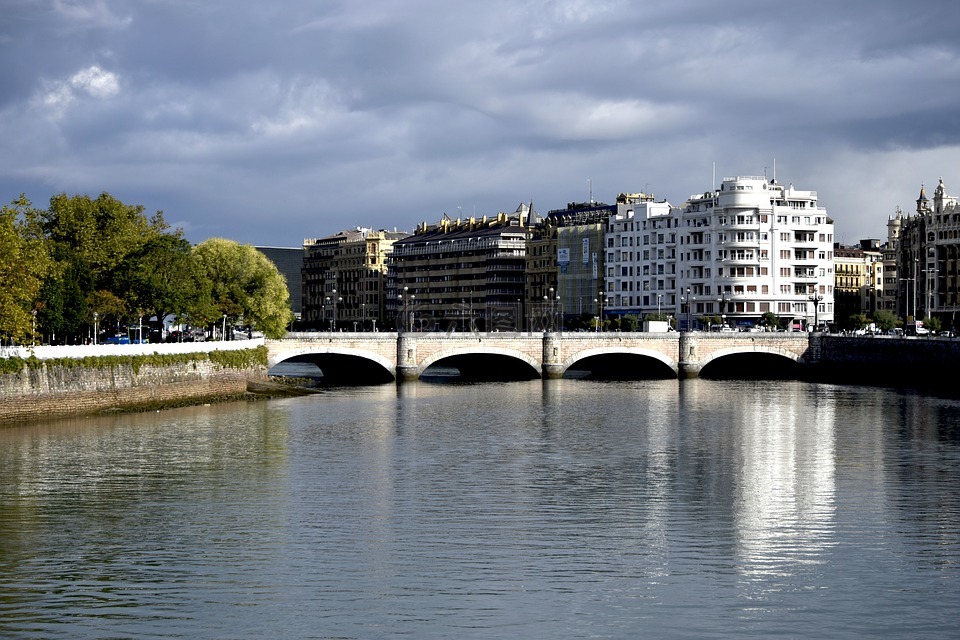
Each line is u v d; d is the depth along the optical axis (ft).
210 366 618.44
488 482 343.67
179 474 353.72
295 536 271.28
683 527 282.97
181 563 247.91
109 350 531.91
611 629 207.82
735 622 211.61
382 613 215.92
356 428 477.77
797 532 277.23
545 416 534.78
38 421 479.41
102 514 294.46
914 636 205.16
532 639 203.31
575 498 318.86
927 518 293.23
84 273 602.03
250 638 203.72
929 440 442.50
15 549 259.19
